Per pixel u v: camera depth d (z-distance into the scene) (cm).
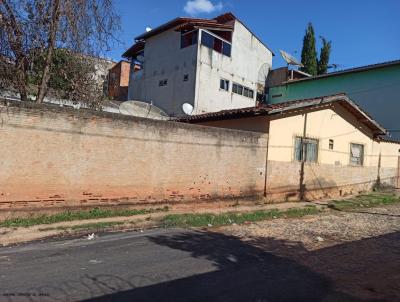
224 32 2862
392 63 2356
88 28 1098
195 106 2588
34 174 932
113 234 898
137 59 3275
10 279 568
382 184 2119
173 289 552
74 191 998
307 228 1049
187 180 1234
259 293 550
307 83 2897
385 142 2128
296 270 666
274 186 1503
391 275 661
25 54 1073
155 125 1145
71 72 1230
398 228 1094
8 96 1181
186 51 2722
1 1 1010
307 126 1631
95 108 1349
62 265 646
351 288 588
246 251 784
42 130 938
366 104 2519
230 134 1347
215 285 576
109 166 1057
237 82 2914
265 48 3200
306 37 4019
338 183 1814
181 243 830
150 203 1148
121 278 590
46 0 1052
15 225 876
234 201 1372
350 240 919
